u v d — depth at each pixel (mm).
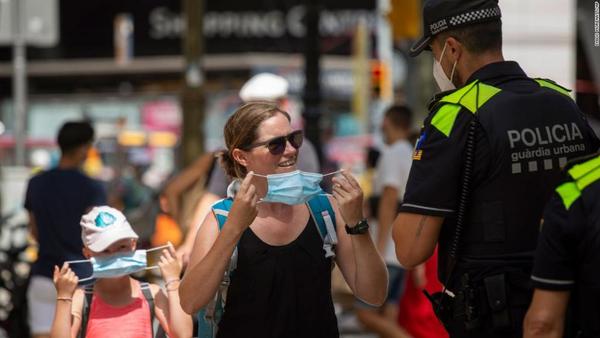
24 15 25656
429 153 9000
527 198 8898
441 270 9281
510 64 9266
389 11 24969
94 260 10688
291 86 71500
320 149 23188
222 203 9633
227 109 71562
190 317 10766
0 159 63250
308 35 23312
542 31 22219
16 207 30609
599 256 7887
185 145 36344
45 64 75438
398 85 54938
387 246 18969
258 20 72750
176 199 17109
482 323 8867
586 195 7938
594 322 7992
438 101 9289
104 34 74500
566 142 9055
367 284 9523
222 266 8930
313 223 9430
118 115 77750
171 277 10867
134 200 30828
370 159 27375
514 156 8875
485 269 8891
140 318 10906
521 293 8773
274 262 9211
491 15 9188
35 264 16500
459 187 8984
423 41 9461
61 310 10609
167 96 77188
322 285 9383
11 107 77375
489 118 8898
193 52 37250
